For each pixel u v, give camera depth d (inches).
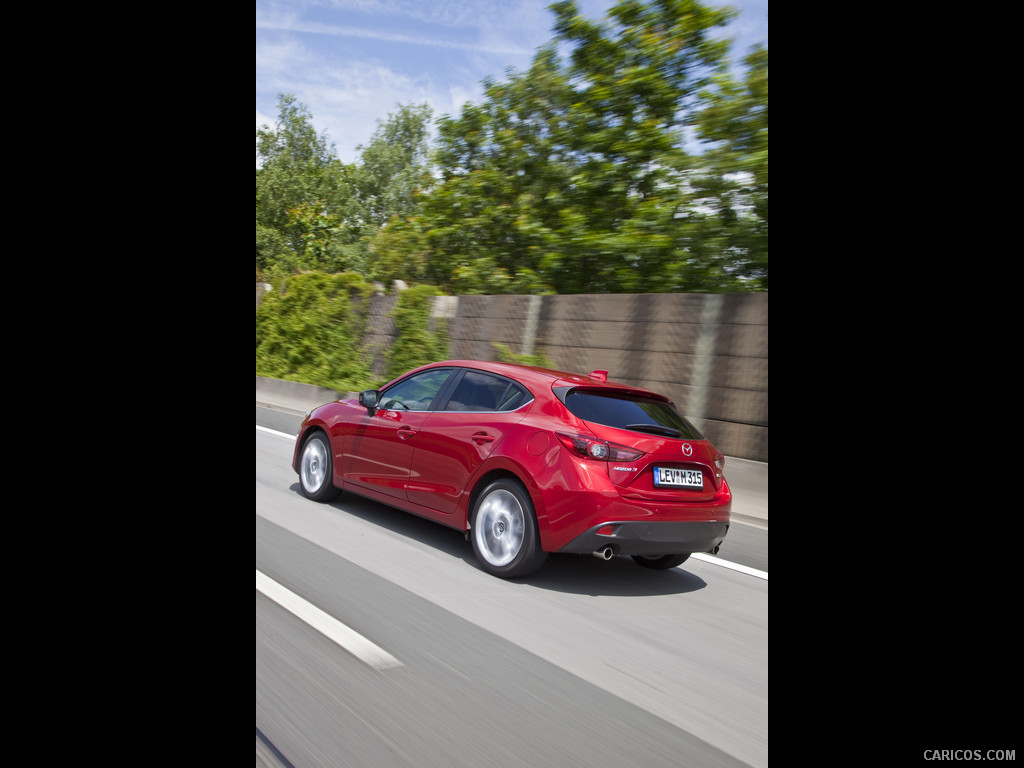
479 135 587.2
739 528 273.6
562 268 490.0
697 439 197.9
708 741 111.0
